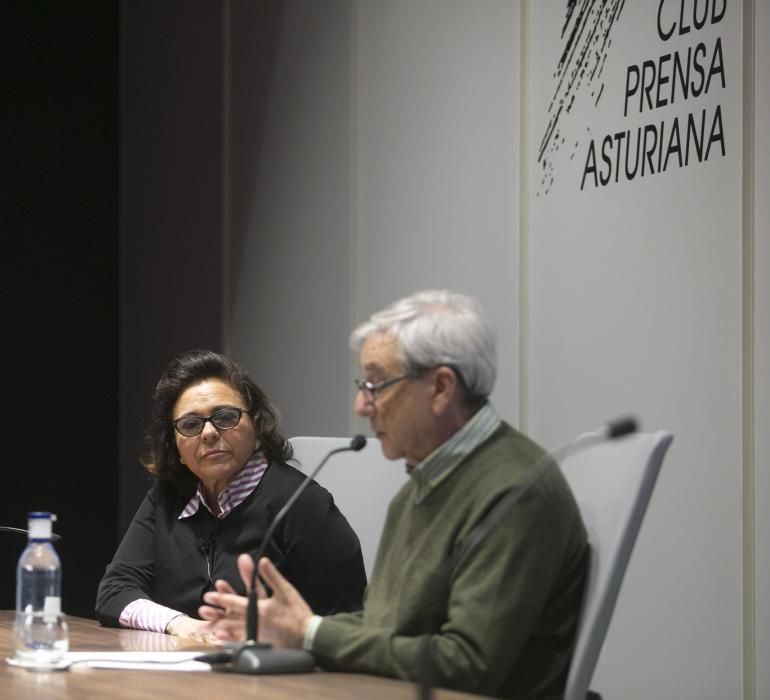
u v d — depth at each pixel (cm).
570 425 797
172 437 628
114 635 539
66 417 1240
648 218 746
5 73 1218
